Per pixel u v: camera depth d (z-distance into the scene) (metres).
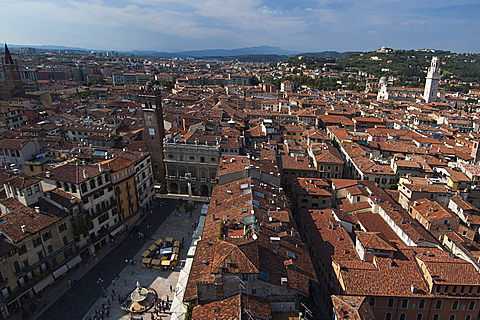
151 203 116.62
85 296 71.75
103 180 89.38
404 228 80.81
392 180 120.06
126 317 66.25
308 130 176.50
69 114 196.75
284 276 54.84
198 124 140.38
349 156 138.50
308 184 106.81
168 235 96.94
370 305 60.97
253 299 51.56
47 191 80.75
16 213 70.69
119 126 183.00
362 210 95.56
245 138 156.38
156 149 124.44
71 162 97.38
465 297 60.50
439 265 63.59
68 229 78.88
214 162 118.31
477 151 139.62
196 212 111.38
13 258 65.38
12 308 66.00
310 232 82.81
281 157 128.88
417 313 61.88
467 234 86.56
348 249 73.31
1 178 91.69
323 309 68.75
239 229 66.94
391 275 63.00
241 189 85.88
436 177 118.62
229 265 51.38
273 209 77.75
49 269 73.06
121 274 79.38
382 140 160.75
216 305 50.34
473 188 113.19
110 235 92.62
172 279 78.06
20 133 145.50
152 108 119.50
